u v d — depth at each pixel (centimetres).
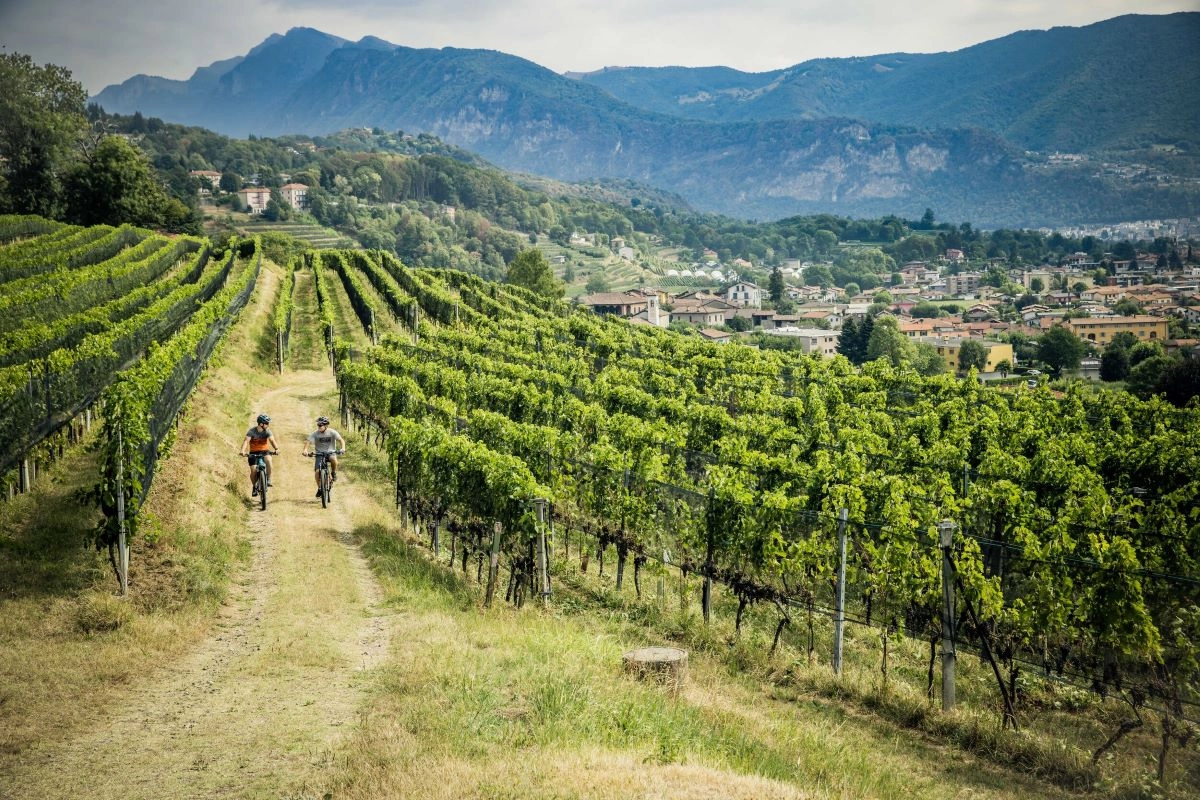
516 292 9512
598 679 1151
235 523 1906
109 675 1104
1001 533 1673
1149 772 1079
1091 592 1234
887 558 1432
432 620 1391
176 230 12312
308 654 1224
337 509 2194
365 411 3241
